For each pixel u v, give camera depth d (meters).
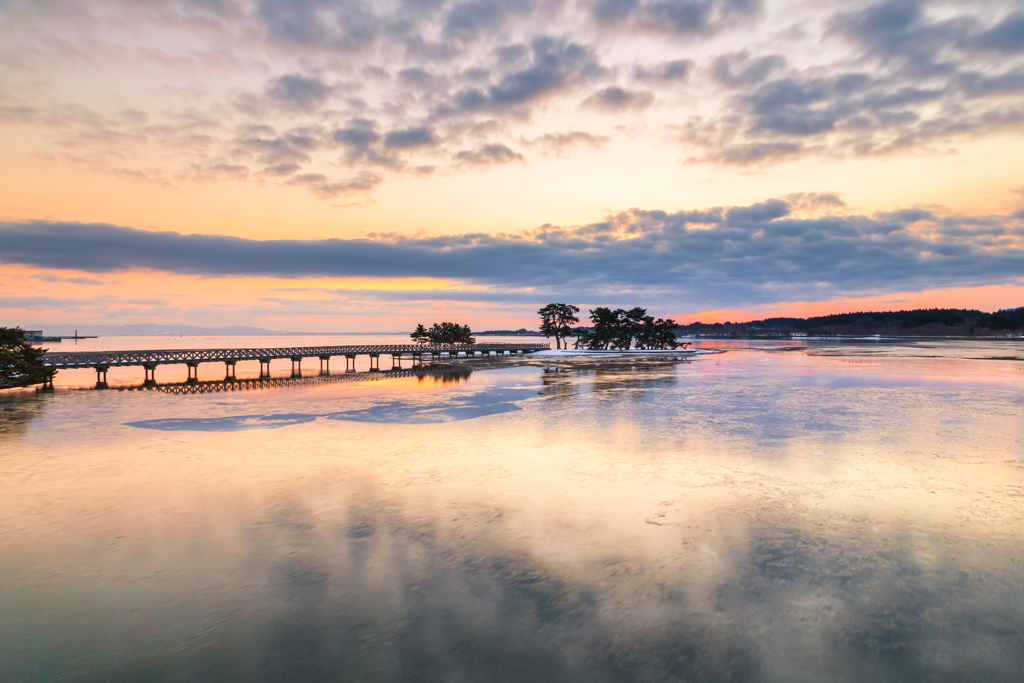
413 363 80.56
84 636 8.69
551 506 14.43
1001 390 39.84
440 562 11.10
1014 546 11.73
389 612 9.25
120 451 21.08
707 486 16.14
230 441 22.98
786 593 9.79
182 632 8.76
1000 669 7.74
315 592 9.93
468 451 20.92
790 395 37.66
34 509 14.30
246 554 11.52
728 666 7.79
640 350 112.00
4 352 43.72
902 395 37.22
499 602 9.55
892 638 8.45
